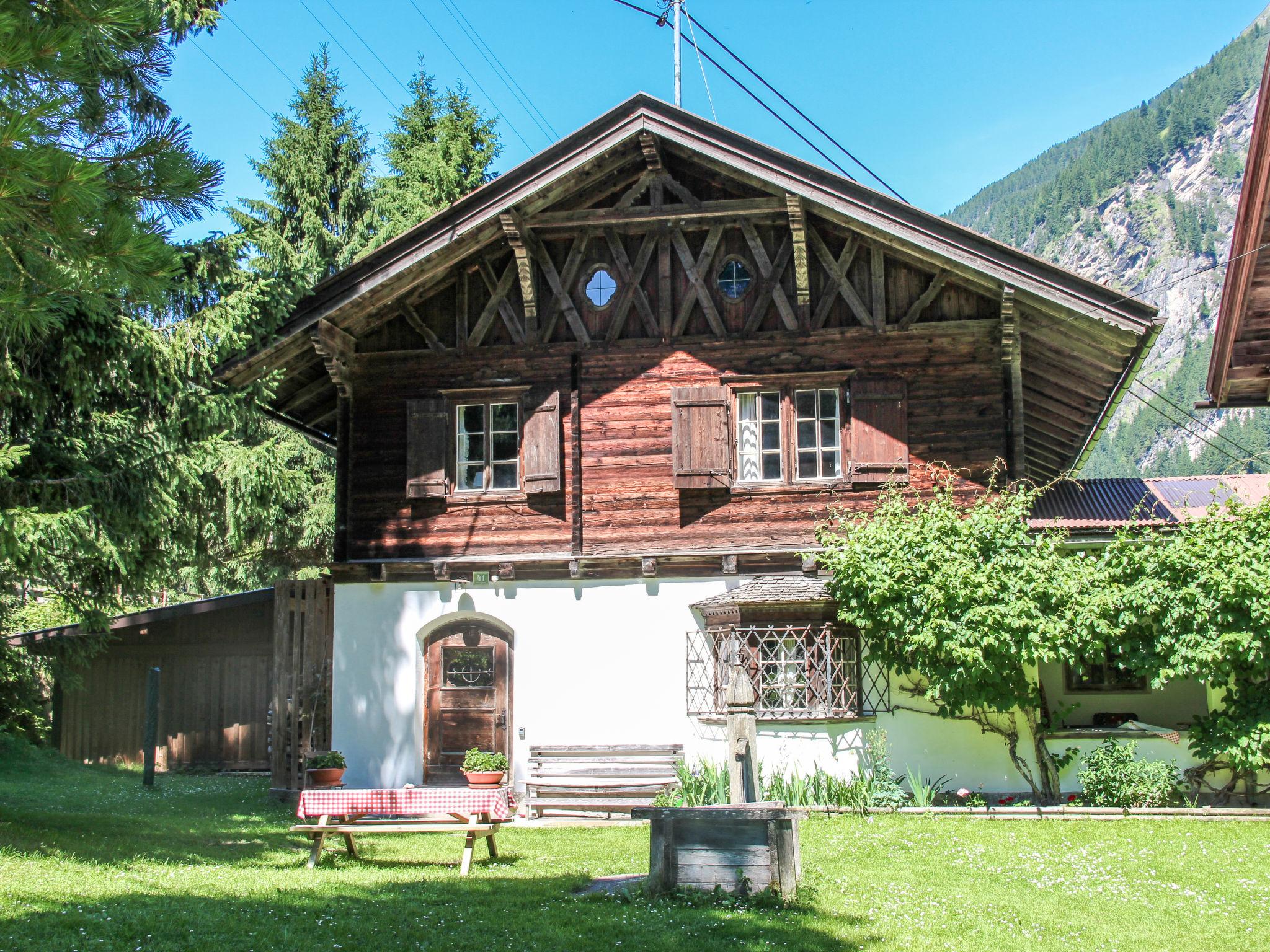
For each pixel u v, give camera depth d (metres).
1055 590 13.51
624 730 16.06
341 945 7.64
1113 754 13.77
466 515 16.98
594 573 16.50
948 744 14.63
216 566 24.64
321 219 31.66
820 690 14.70
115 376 12.98
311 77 32.66
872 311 16.44
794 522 16.25
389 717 16.70
